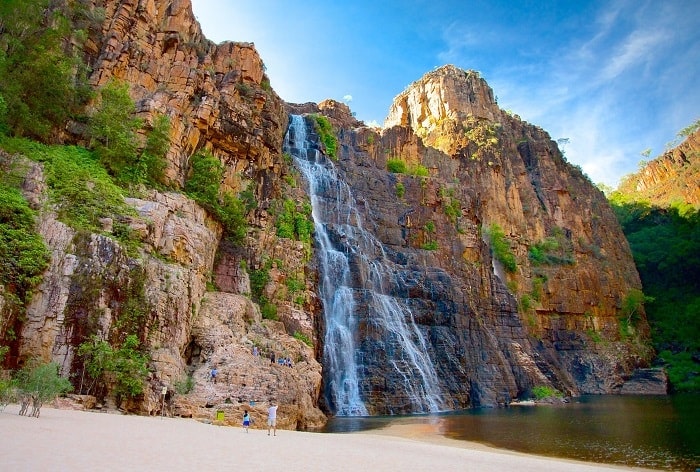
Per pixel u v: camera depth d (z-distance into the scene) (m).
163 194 30.81
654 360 76.88
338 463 13.21
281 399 24.83
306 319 37.12
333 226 48.41
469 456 18.45
